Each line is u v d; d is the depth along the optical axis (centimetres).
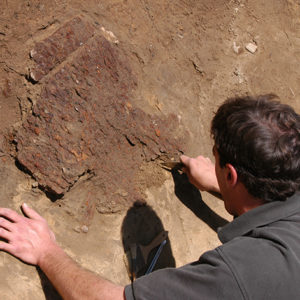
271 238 98
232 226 110
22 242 138
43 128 164
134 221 187
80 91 176
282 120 103
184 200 208
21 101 166
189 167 191
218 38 252
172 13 231
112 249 175
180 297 97
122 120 188
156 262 183
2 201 153
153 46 216
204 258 102
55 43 171
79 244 168
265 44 272
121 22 205
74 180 168
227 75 249
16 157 161
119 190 186
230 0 263
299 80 280
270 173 101
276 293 91
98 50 184
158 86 214
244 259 95
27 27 171
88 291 116
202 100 235
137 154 195
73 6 187
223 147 110
